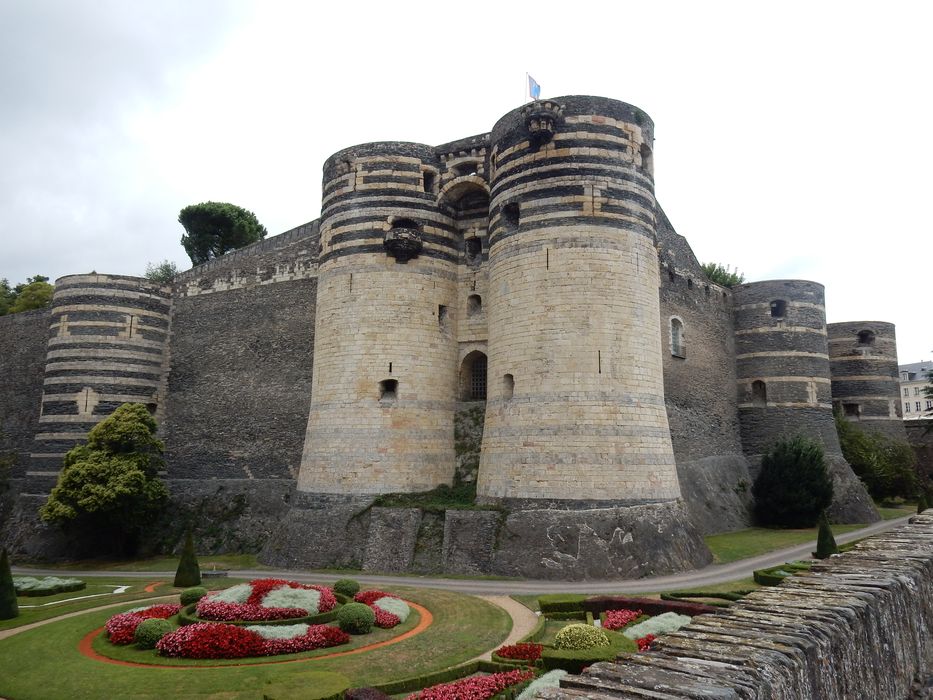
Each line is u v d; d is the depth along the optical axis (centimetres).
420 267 4266
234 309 5366
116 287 5406
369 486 3962
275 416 4994
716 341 5625
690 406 5084
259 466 4972
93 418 5162
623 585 3059
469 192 4428
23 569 4459
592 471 3400
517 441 3547
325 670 1977
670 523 3472
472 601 2823
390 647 2200
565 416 3472
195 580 3391
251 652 2117
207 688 1853
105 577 3959
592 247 3597
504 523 3459
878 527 4984
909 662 1260
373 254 4247
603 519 3338
